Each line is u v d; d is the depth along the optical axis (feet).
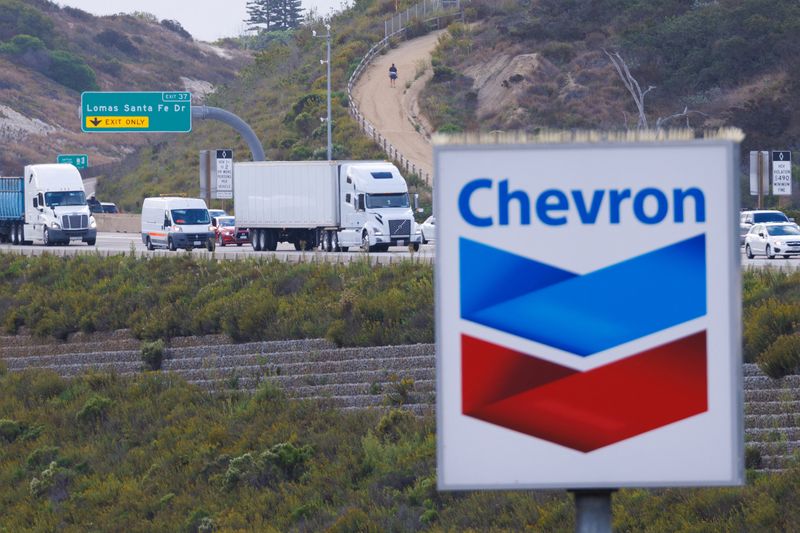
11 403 234.38
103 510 178.70
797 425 142.82
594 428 49.47
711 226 48.91
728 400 49.29
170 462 188.14
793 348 151.43
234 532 155.63
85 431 214.07
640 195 48.93
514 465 49.55
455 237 49.16
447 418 49.52
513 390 49.37
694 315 49.11
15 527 180.34
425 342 204.13
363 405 193.67
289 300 241.35
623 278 48.98
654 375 49.34
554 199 48.98
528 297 49.24
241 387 219.20
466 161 49.03
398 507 150.71
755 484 128.16
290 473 173.17
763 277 195.52
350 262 256.32
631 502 131.34
